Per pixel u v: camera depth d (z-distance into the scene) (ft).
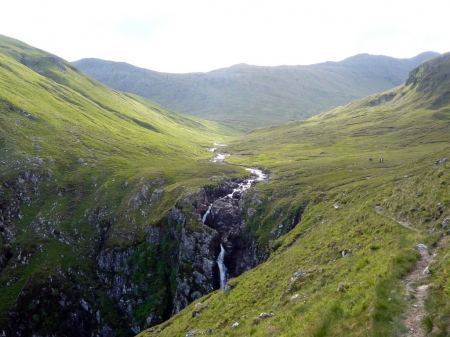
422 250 92.22
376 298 71.05
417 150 460.96
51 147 460.14
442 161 164.14
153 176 425.28
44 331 273.75
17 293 286.87
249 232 320.91
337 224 180.96
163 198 378.12
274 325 98.12
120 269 321.73
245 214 345.72
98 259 332.60
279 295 131.23
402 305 66.54
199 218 323.57
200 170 474.49
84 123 595.06
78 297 300.20
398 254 90.27
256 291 155.33
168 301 290.35
